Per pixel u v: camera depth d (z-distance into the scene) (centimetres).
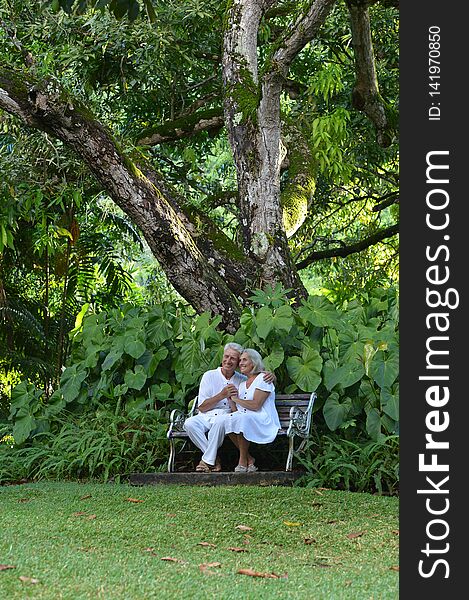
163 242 1019
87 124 989
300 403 876
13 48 1235
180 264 1028
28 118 984
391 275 1667
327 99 1295
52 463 902
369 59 1191
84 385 1012
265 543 603
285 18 1397
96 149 992
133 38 1154
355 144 1438
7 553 519
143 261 1791
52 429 997
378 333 893
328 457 830
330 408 870
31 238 1414
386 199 1708
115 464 875
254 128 1078
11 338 1394
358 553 578
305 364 897
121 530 618
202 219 1120
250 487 770
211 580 482
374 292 1057
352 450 852
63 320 1430
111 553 550
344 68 1421
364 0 1103
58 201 1173
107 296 1557
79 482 876
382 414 848
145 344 959
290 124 1296
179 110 1396
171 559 534
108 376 985
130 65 1238
